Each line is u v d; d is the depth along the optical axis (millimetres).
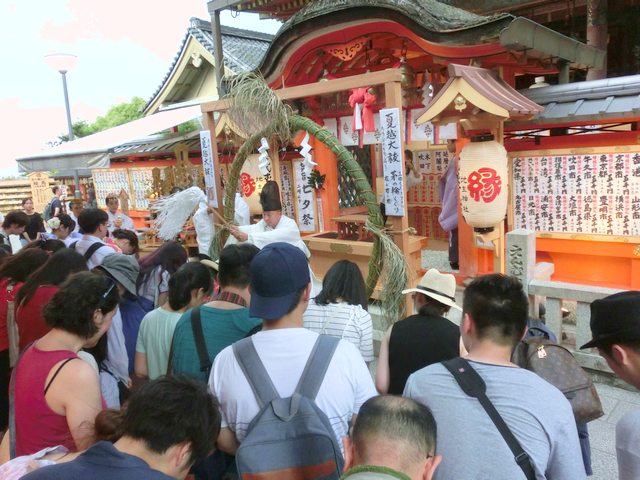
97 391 2021
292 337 1884
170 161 11938
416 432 1296
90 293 2125
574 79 10164
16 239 7336
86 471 1289
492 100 4801
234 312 2424
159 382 1495
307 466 1607
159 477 1316
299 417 1648
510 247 4484
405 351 2416
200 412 1439
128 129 10492
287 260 1907
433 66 6469
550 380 2271
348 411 1846
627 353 1521
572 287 4227
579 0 9336
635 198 5281
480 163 5289
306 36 6352
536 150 5805
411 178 8672
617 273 5625
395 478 1158
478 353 1799
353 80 4801
